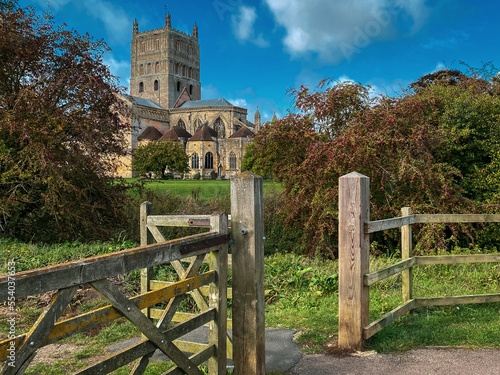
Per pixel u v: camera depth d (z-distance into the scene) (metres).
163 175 77.44
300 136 10.84
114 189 11.80
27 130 9.36
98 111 10.95
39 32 10.27
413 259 4.83
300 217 11.25
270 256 9.30
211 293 3.01
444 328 4.42
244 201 3.08
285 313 5.31
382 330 4.39
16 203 9.74
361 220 3.89
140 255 2.28
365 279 3.96
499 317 4.80
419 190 9.93
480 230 9.88
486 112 10.56
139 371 2.48
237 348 3.15
